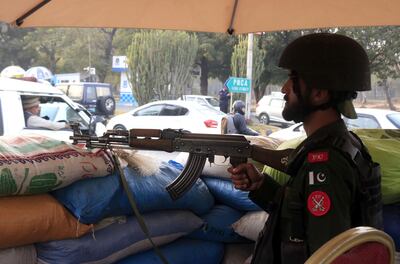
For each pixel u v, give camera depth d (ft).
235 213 8.87
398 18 7.91
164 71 87.61
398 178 7.70
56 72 144.25
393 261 3.61
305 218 4.46
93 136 6.18
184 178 6.31
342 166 4.38
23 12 7.60
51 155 6.60
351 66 4.63
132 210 7.42
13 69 21.62
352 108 4.85
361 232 3.33
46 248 6.70
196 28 8.60
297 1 7.89
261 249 4.90
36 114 19.02
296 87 4.80
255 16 8.39
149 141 6.02
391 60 88.38
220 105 73.77
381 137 9.50
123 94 106.63
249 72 68.44
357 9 7.88
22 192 6.35
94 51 143.23
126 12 7.95
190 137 6.00
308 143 4.64
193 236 8.75
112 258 7.30
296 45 4.82
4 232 6.10
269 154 5.75
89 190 6.82
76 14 7.85
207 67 120.98
